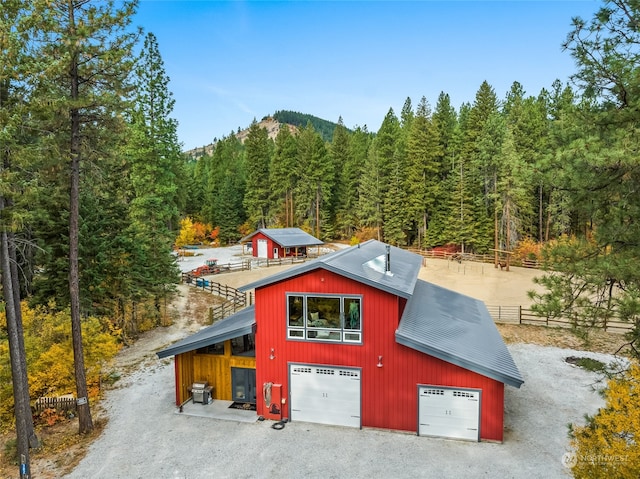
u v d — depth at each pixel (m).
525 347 20.64
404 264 18.27
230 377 16.03
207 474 11.34
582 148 9.28
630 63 9.61
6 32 10.10
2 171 10.65
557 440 12.58
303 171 63.72
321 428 13.90
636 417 7.30
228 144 94.50
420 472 11.14
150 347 22.62
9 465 12.20
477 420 12.76
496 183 44.94
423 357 13.17
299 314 14.33
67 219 19.94
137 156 35.69
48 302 19.30
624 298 9.26
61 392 15.16
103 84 13.22
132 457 12.25
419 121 53.56
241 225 68.62
